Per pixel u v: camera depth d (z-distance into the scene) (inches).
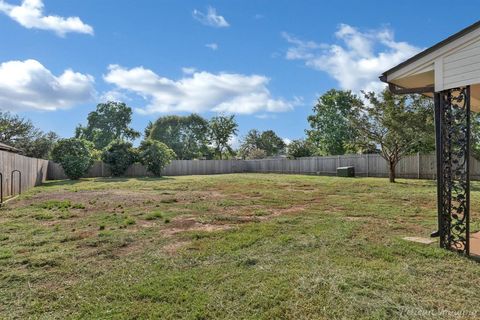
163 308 102.1
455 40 150.7
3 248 167.0
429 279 122.6
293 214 266.7
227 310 100.6
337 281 119.2
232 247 166.2
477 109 252.2
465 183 153.2
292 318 95.9
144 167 922.1
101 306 103.8
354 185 534.0
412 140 575.5
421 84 184.4
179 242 178.4
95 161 904.3
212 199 367.9
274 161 1058.1
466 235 152.7
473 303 103.7
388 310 99.0
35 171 589.0
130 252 161.0
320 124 1183.6
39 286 119.5
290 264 139.6
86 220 242.8
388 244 169.6
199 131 1535.4
